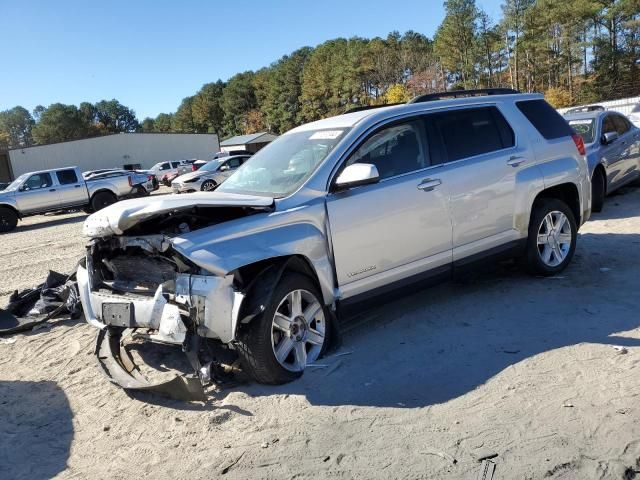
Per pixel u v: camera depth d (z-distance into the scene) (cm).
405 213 452
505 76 8606
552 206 560
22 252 1255
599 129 963
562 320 459
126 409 387
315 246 405
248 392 385
